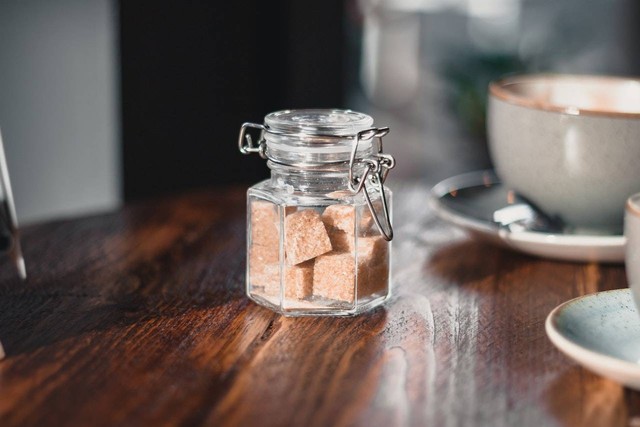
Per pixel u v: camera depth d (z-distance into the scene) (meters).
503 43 1.56
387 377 0.40
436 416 0.38
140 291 0.49
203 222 0.60
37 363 0.41
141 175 1.07
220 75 1.17
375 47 1.55
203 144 1.16
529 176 0.54
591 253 0.52
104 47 0.97
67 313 0.46
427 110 1.57
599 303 0.43
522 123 0.53
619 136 0.51
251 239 0.48
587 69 1.58
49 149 0.97
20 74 0.94
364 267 0.47
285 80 1.25
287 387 0.40
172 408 0.38
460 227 0.55
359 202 0.46
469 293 0.50
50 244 0.56
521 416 0.38
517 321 0.46
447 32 1.55
